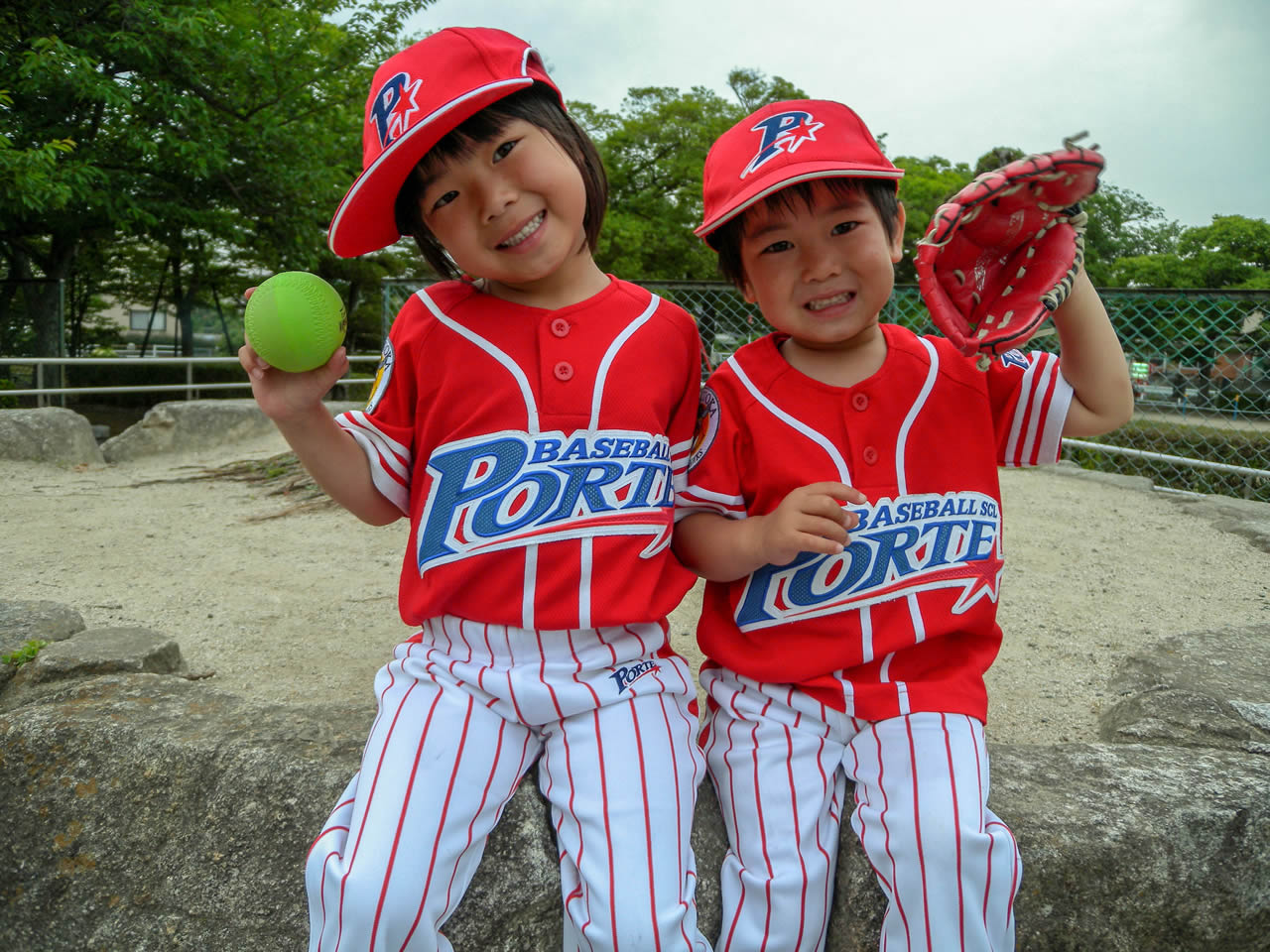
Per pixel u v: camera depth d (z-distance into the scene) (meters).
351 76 14.23
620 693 1.56
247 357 1.52
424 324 1.68
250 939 1.56
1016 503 5.41
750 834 1.54
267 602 3.54
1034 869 1.53
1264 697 2.35
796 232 1.57
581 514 1.58
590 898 1.39
